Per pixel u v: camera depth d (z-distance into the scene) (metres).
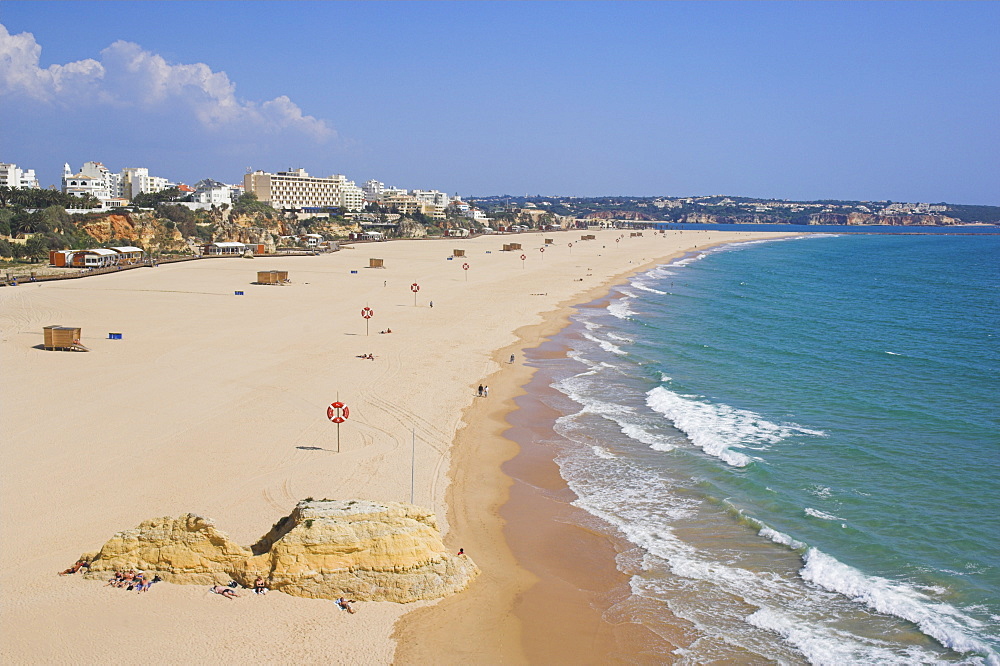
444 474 38.66
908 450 41.56
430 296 102.38
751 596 27.95
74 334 61.66
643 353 67.12
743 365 62.28
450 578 27.62
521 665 23.88
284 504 32.97
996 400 51.22
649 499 36.38
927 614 26.20
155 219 162.25
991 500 35.12
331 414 41.50
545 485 38.03
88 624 23.92
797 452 41.50
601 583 29.03
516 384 56.25
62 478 35.28
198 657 22.77
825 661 24.11
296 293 100.81
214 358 60.09
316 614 25.23
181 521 26.92
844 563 29.70
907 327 82.06
